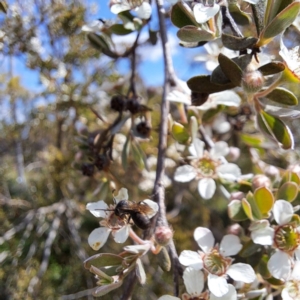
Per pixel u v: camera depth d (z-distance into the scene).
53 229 0.24
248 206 0.09
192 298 0.08
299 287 0.08
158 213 0.09
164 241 0.08
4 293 0.23
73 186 0.25
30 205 0.27
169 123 0.12
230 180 0.12
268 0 0.08
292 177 0.10
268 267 0.08
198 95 0.09
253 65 0.08
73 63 0.21
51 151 0.24
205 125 0.16
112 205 0.09
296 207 0.09
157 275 0.23
